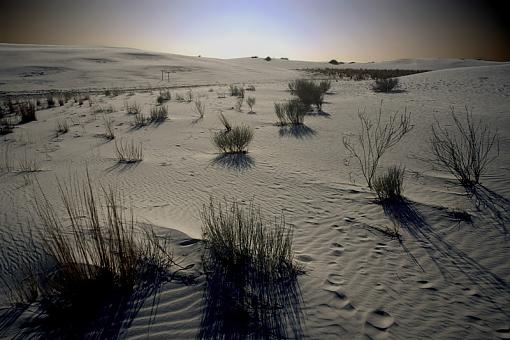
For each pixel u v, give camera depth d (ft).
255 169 23.00
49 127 42.96
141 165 24.58
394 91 67.82
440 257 11.96
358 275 10.93
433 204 16.46
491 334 8.34
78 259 11.10
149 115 48.37
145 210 16.20
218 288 10.14
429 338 8.25
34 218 14.94
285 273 10.93
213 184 20.15
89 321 8.79
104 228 13.58
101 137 35.68
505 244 12.59
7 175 22.72
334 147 28.55
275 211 16.07
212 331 8.50
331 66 272.92
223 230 12.01
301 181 20.48
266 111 50.31
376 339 8.21
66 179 21.58
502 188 17.67
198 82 131.34
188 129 38.27
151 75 143.33
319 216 15.52
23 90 98.58
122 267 9.83
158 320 8.86
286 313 9.14
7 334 8.31
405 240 13.25
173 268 11.09
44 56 166.40
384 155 25.39
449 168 21.49
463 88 61.31
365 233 13.89
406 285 10.39
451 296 9.83
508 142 25.81
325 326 8.66
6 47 215.10
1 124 45.91
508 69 76.33
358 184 19.83
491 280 10.53
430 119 36.22
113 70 145.48
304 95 53.62
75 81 119.55
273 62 294.25
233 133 29.32
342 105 52.42
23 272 10.85
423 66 235.40
